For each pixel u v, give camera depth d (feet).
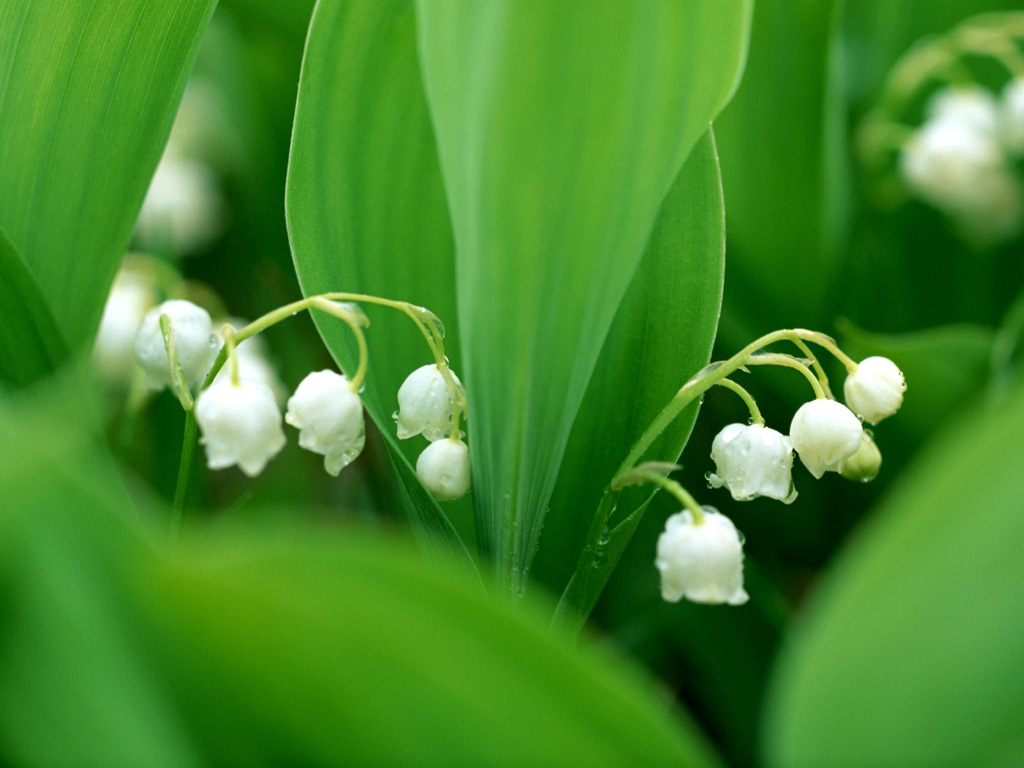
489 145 0.81
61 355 0.88
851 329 0.98
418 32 0.86
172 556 0.69
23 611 0.71
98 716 0.72
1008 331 0.94
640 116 0.81
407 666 0.71
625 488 0.88
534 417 0.84
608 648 0.95
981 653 0.73
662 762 0.73
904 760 0.74
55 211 0.91
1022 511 0.71
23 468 0.66
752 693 0.97
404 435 0.86
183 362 0.90
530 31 0.79
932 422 1.01
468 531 0.89
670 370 0.87
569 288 0.83
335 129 0.88
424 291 0.89
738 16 0.80
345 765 0.74
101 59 0.89
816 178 1.03
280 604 0.70
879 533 0.71
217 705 0.73
